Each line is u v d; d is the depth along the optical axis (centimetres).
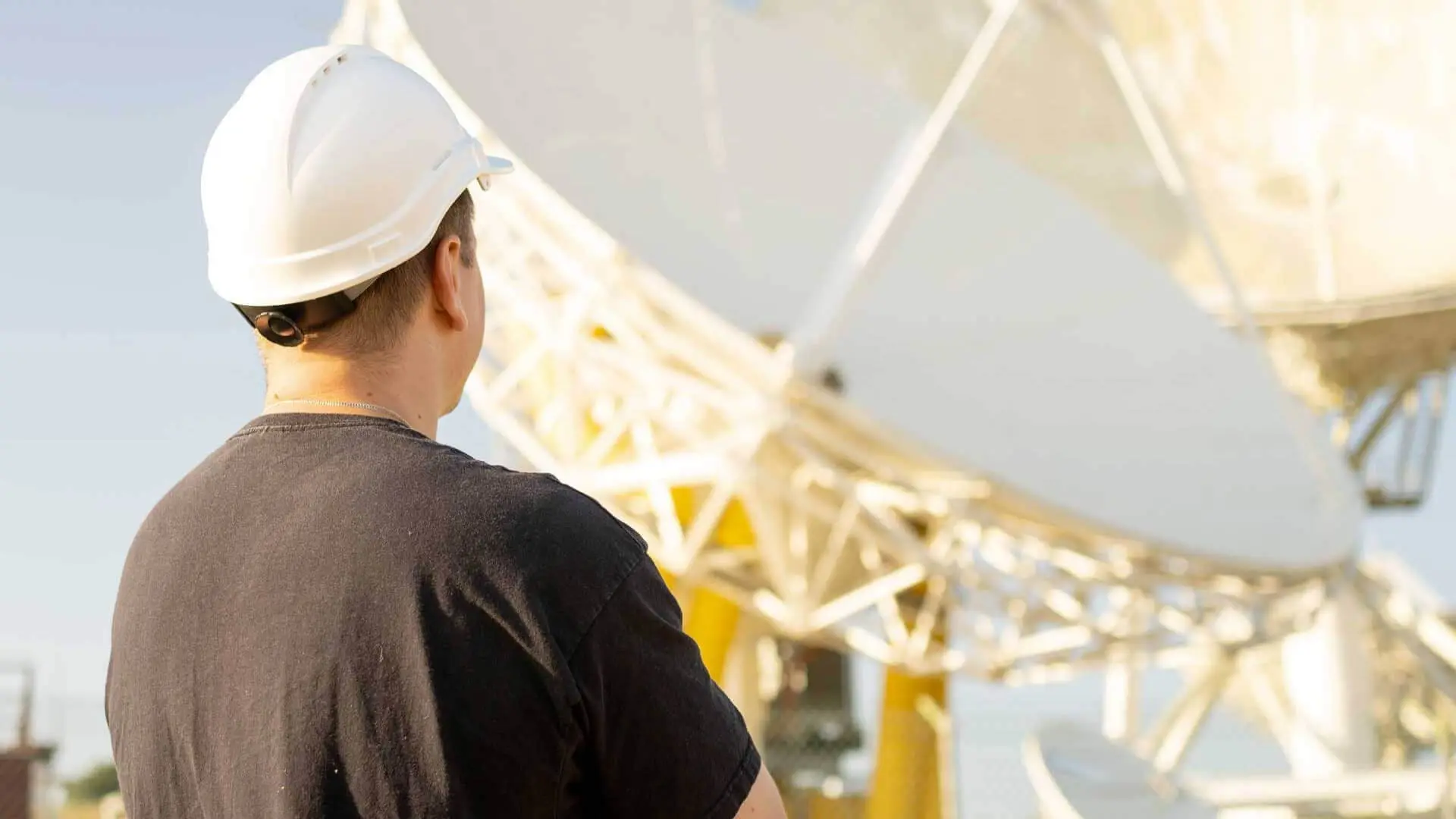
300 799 143
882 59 2133
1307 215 2509
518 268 1270
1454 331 2452
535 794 140
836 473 1167
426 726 140
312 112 170
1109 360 1351
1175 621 1523
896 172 1251
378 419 160
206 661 153
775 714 2061
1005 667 1532
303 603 147
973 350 1211
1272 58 2552
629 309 1133
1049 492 1155
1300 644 2289
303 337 165
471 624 141
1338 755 2222
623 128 1170
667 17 1301
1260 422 1512
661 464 1254
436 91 183
